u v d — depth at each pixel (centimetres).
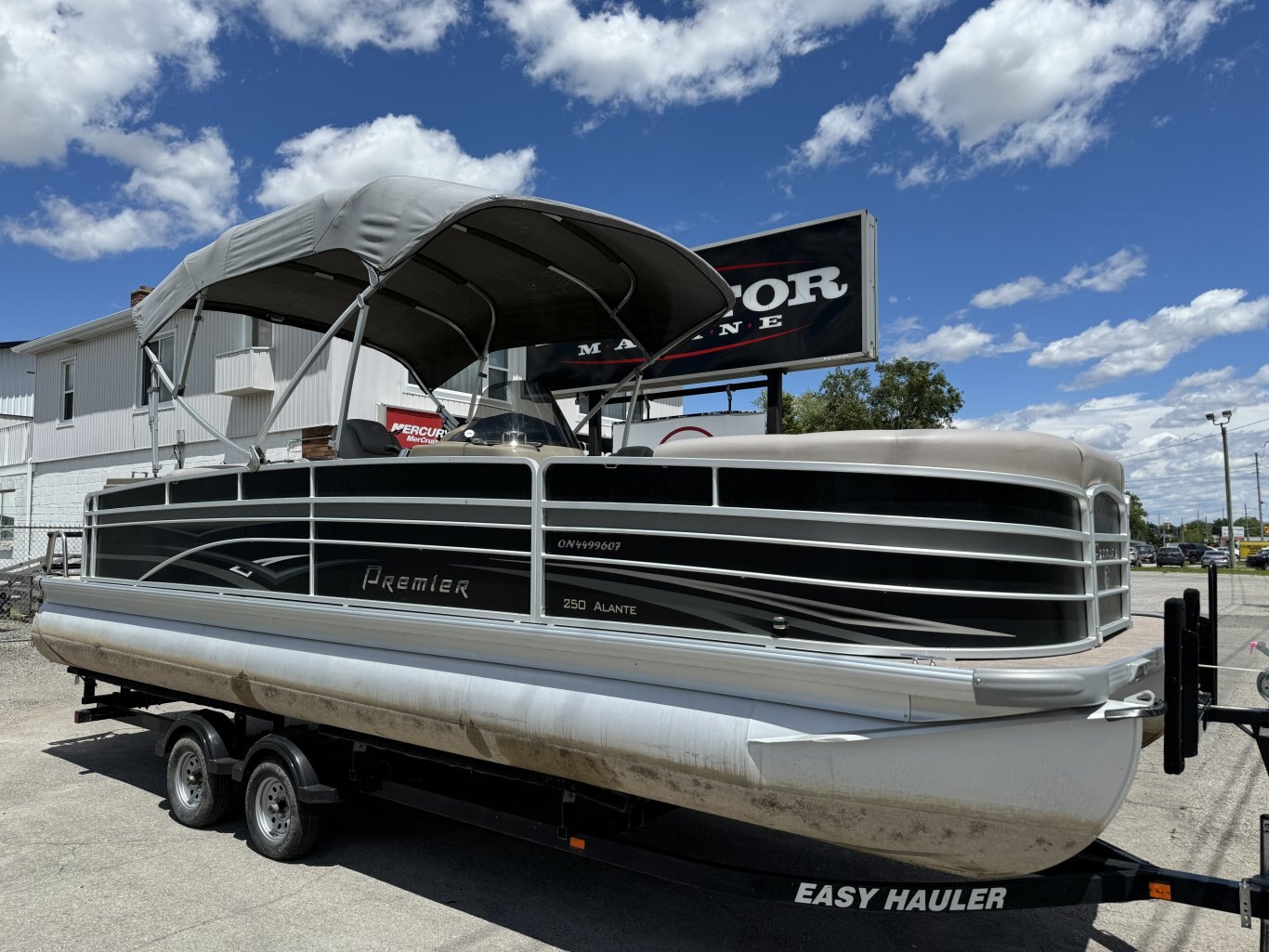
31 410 2722
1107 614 365
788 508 298
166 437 1616
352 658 405
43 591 627
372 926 382
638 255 482
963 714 262
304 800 438
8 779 619
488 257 516
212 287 504
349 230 420
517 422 474
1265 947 291
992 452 300
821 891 306
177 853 473
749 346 911
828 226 866
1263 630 1367
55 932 377
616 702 318
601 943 367
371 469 404
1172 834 496
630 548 324
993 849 266
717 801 300
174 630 505
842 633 289
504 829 389
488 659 361
